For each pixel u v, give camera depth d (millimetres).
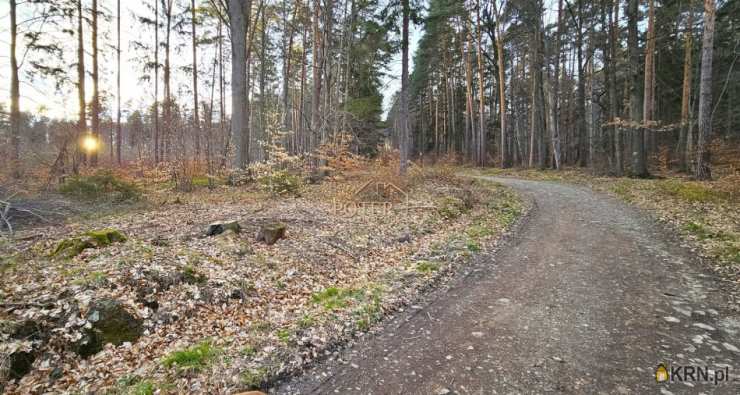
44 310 3795
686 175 15695
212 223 7676
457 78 38938
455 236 8203
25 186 10727
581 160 23750
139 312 4203
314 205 11445
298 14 21031
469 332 4129
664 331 3955
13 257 5277
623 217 9383
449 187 14602
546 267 6141
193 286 4859
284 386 3270
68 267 5043
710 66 12430
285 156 13438
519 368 3412
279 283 5520
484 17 24938
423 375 3369
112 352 3709
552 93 23531
